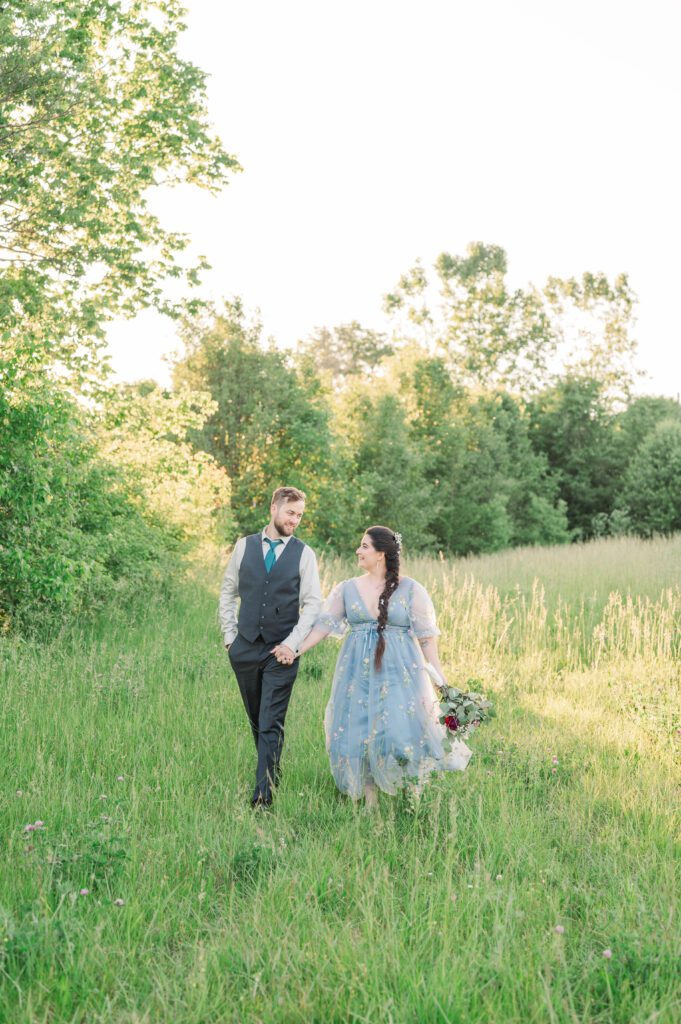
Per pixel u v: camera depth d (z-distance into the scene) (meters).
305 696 7.13
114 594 10.36
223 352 28.19
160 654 8.20
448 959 3.04
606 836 4.43
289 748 5.73
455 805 4.45
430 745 4.85
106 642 8.82
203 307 14.04
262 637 5.06
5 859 3.82
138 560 11.52
